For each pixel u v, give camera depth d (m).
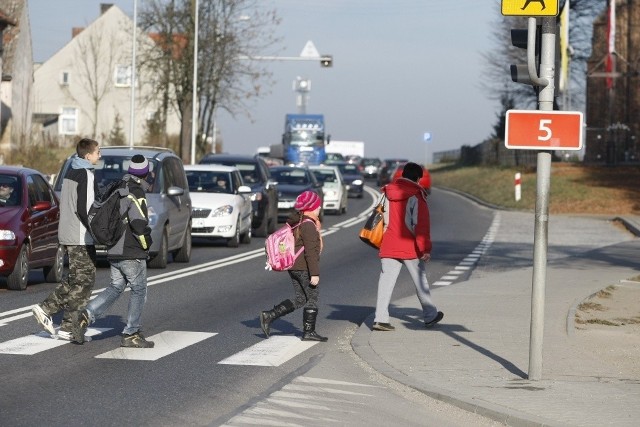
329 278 44.56
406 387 21.72
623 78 158.25
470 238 69.00
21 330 28.33
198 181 60.28
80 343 26.27
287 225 27.64
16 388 20.75
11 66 132.25
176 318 31.66
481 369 23.28
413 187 29.09
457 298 36.22
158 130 128.12
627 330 30.97
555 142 20.88
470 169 180.62
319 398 20.50
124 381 21.72
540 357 21.94
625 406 19.41
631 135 158.75
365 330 29.27
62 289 26.61
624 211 99.19
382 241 29.20
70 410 18.86
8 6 135.62
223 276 44.12
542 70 21.34
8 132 130.88
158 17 128.25
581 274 45.47
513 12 20.59
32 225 38.09
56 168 92.19
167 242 46.97
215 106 132.00
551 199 107.50
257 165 70.75
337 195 95.69
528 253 57.56
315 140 159.75
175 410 19.06
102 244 25.83
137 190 25.92
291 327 30.31
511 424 18.56
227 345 26.78
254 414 18.86
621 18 157.62
